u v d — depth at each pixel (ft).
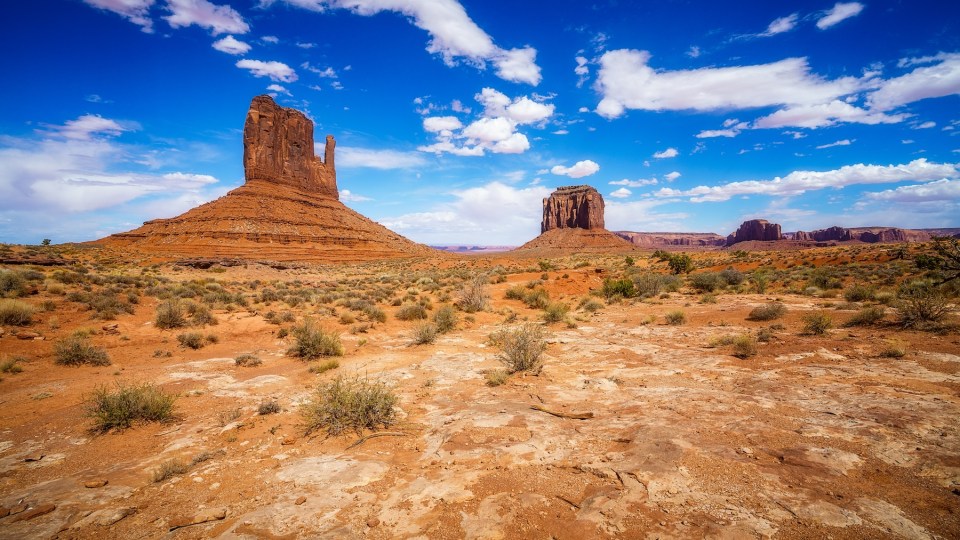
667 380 28.09
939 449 14.84
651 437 17.74
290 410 25.13
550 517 12.71
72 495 15.46
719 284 95.35
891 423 17.46
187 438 21.34
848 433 16.90
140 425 23.40
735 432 17.90
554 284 103.81
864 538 10.59
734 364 30.78
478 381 30.73
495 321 63.31
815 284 89.97
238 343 48.49
